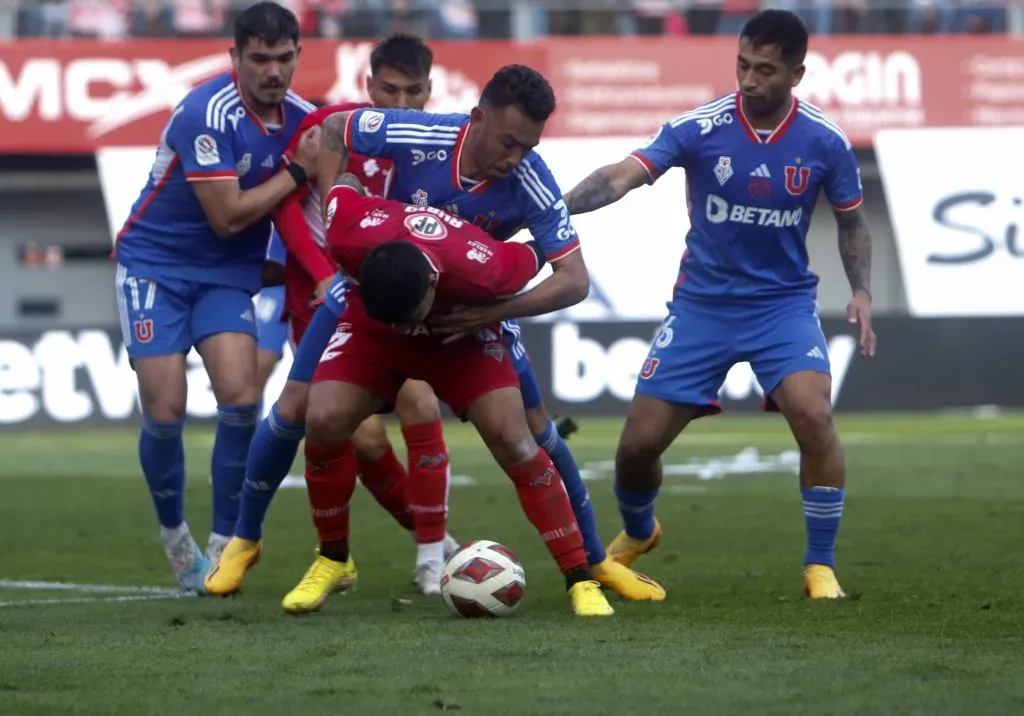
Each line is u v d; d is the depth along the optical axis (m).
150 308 21.30
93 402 62.84
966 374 66.62
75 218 79.06
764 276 20.48
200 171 20.70
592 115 71.81
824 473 19.92
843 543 26.34
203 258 21.58
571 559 18.47
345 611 19.09
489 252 17.22
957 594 19.83
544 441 19.67
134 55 70.31
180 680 13.88
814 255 77.81
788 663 14.36
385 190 18.28
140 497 36.97
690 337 20.66
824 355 20.28
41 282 79.12
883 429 57.50
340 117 18.44
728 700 12.62
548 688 13.22
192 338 21.67
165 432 21.03
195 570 21.56
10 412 62.16
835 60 73.00
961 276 71.88
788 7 75.38
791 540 27.19
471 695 12.95
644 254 71.19
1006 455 46.06
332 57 69.69
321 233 22.14
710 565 23.88
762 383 20.58
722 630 16.64
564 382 64.81
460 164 17.80
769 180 20.17
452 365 18.12
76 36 72.69
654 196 71.81
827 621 17.41
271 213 21.77
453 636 16.33
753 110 20.22
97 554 26.56
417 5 73.06
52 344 62.66
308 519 31.56
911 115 73.06
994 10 75.50
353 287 18.16
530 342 64.69
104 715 12.41
